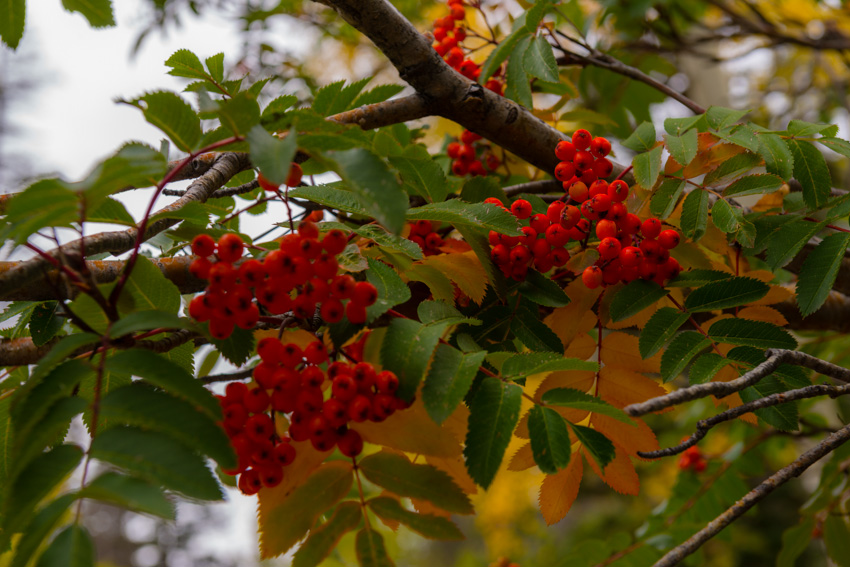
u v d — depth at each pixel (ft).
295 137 2.61
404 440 2.76
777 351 2.89
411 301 3.11
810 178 3.06
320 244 2.72
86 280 2.67
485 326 3.00
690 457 4.48
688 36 7.07
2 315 3.07
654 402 2.74
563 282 3.15
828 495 3.78
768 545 10.73
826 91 8.48
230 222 3.38
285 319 2.85
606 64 3.96
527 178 4.18
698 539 2.88
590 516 11.68
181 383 2.60
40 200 2.58
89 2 3.35
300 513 2.75
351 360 2.82
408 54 3.19
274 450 2.75
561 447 2.68
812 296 2.99
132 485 2.51
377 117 3.26
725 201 3.03
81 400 2.59
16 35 3.32
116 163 2.59
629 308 2.97
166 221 3.00
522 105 3.37
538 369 2.75
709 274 2.99
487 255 2.98
